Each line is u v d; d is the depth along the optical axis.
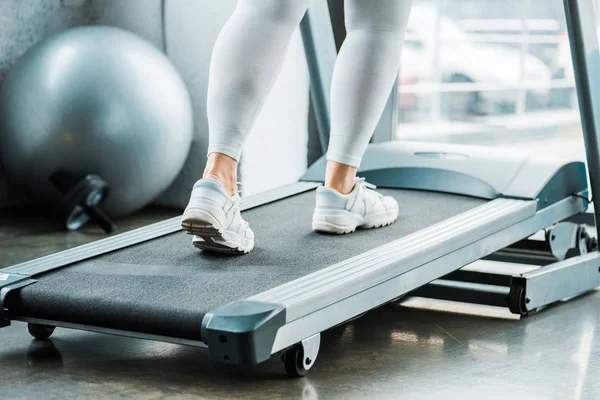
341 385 1.60
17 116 3.32
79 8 4.13
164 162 3.43
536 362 1.76
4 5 3.80
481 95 5.80
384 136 3.25
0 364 1.73
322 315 1.61
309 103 4.00
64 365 1.73
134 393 1.55
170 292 1.64
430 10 5.79
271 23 1.73
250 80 1.73
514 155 2.64
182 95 3.51
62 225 3.40
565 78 5.73
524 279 2.08
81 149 3.26
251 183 3.76
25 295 1.72
